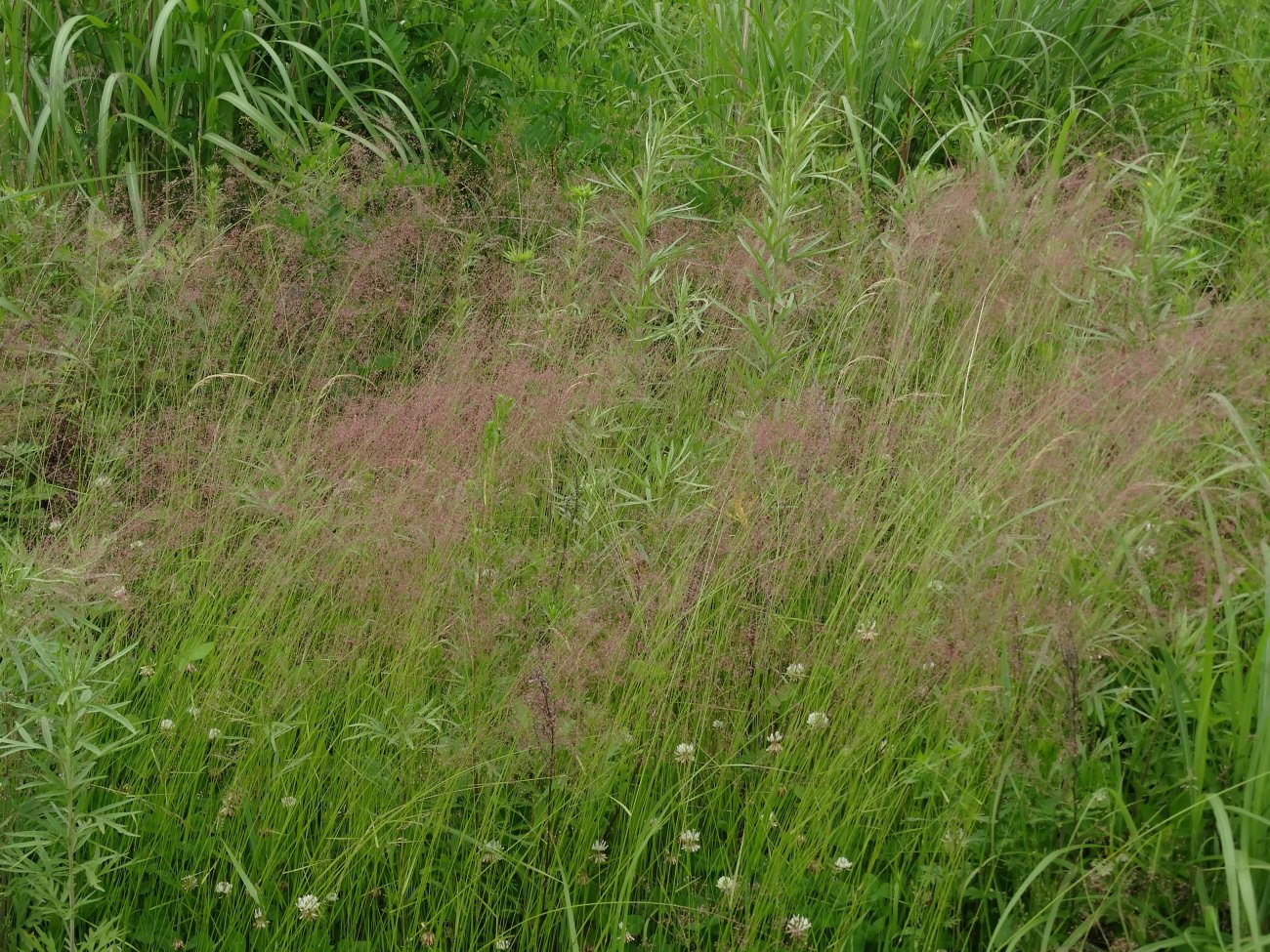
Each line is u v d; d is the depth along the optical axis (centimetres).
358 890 266
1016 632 262
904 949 254
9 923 245
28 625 257
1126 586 272
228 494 341
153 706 302
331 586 319
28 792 252
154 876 270
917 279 445
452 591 305
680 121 570
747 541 316
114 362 413
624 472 361
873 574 327
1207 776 254
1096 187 482
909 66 551
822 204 492
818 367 406
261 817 276
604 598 301
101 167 466
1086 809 245
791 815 278
